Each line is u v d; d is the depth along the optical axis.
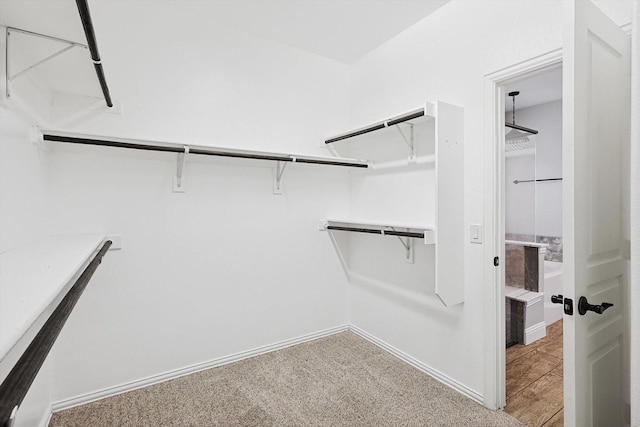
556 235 3.91
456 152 2.07
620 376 1.42
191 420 1.87
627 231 1.44
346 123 3.16
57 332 0.73
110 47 2.09
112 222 2.12
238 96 2.58
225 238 2.53
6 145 1.31
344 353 2.71
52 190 1.94
